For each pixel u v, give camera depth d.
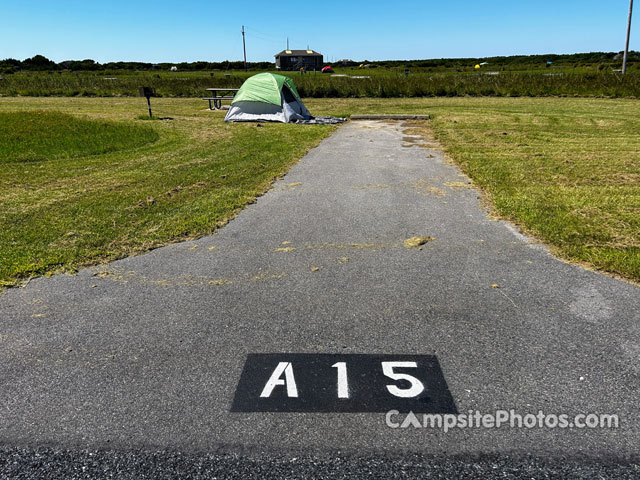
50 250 4.50
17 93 27.92
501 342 3.00
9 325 3.25
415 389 2.57
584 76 24.95
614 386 2.57
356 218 5.59
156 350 2.95
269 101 15.80
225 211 5.86
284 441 2.20
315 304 3.51
